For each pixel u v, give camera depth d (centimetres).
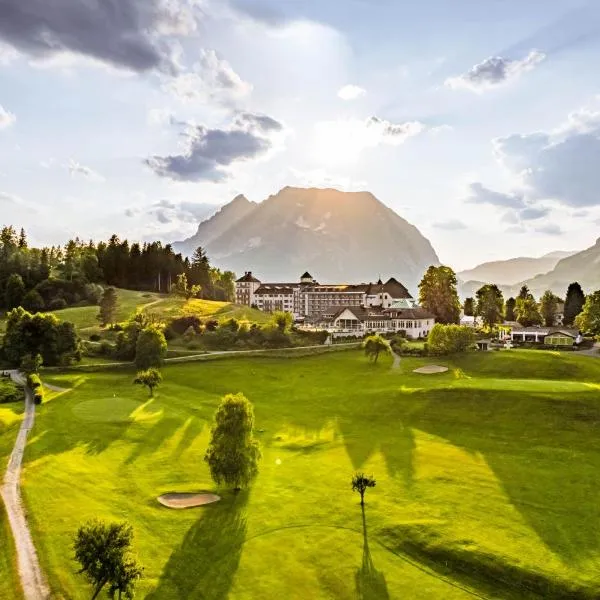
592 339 15138
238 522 4866
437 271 19700
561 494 5147
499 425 7219
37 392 9250
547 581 3791
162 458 6512
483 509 4881
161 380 10531
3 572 4075
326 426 7956
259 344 14988
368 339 12412
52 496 5328
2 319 17138
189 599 3794
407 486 5503
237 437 5472
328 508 5081
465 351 12750
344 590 3828
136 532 4669
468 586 3856
